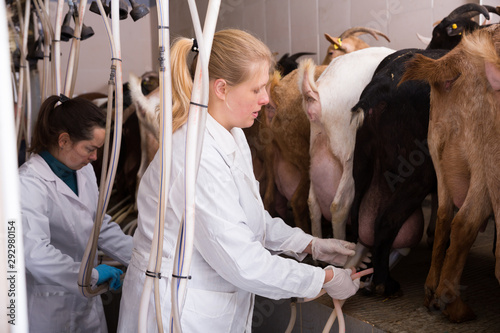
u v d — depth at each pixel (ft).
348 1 6.42
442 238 4.17
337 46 6.01
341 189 5.15
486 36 3.62
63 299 4.49
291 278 3.21
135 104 7.78
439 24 4.50
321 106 5.17
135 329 3.42
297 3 7.13
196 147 2.53
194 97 2.50
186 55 3.29
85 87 11.30
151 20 10.94
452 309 4.06
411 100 4.35
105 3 4.13
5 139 1.37
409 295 4.66
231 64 3.11
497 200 3.68
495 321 4.02
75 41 5.08
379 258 4.66
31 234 3.98
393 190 4.63
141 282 3.38
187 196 2.55
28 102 6.66
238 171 3.40
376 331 4.10
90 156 4.41
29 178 4.24
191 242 2.59
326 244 4.04
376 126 4.61
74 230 4.55
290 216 7.14
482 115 3.70
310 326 4.80
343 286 3.56
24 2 7.23
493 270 4.69
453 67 3.85
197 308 3.29
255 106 3.28
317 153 5.42
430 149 4.19
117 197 9.11
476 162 3.81
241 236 3.04
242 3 8.13
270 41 7.71
